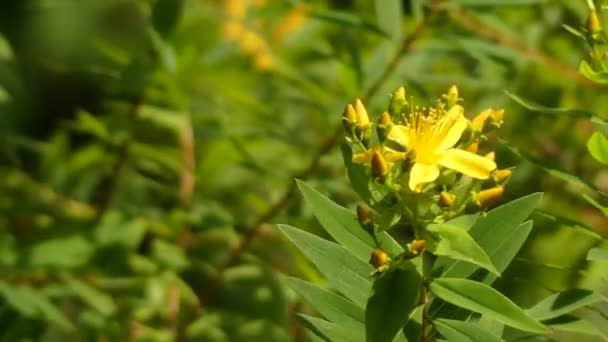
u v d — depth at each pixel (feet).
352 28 2.08
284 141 2.20
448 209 1.31
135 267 2.12
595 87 2.13
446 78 2.08
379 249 1.31
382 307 1.30
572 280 1.93
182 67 2.11
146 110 2.19
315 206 1.34
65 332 2.15
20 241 2.15
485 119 1.36
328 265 1.37
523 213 1.36
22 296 1.96
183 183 2.22
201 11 2.21
